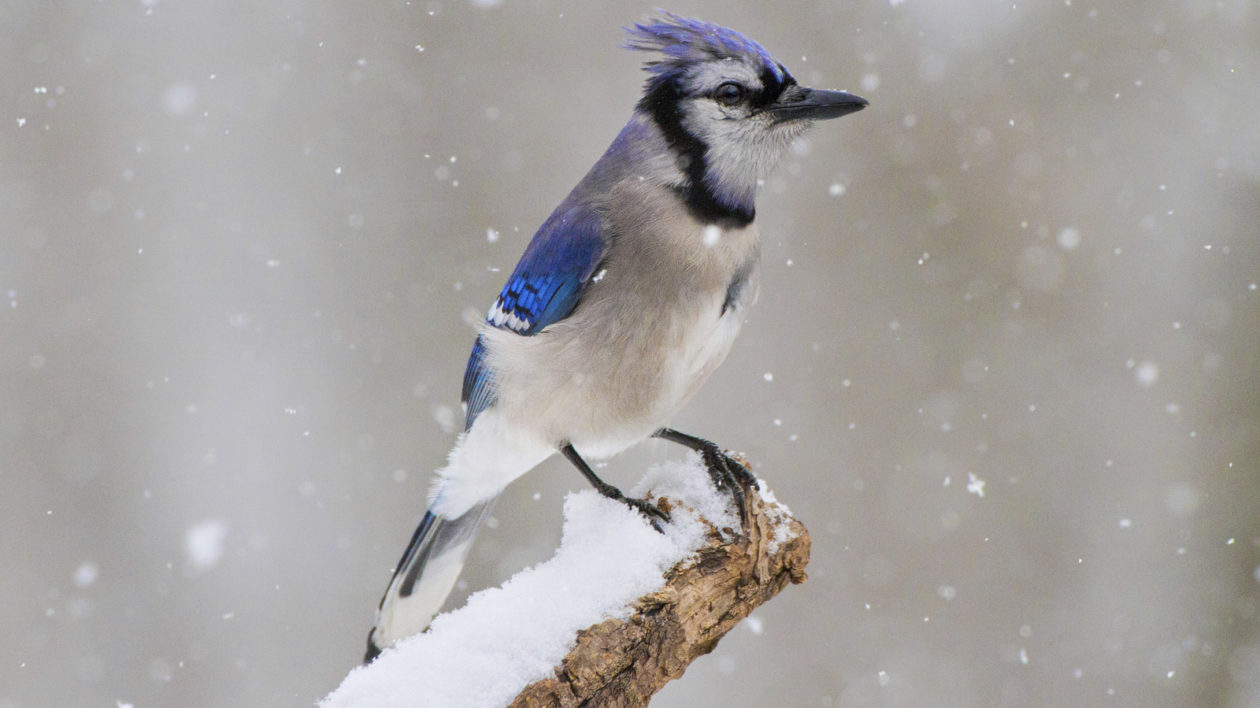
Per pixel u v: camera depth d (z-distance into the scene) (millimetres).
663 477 5984
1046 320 11609
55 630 10719
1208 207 11812
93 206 12031
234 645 10828
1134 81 12008
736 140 6766
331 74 12234
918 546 11117
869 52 11938
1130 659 10789
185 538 11141
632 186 6762
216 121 12195
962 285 11656
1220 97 11922
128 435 11562
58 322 11766
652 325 6586
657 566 5328
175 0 12328
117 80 12180
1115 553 11078
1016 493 11234
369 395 11500
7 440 11438
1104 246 11734
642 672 4949
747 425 11297
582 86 12156
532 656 4672
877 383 11414
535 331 6926
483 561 10852
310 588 10992
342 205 12000
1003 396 11469
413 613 7348
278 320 11828
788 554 5688
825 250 11672
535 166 12000
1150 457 11242
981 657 10852
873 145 11820
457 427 11359
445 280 11750
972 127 11844
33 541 11094
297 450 11406
